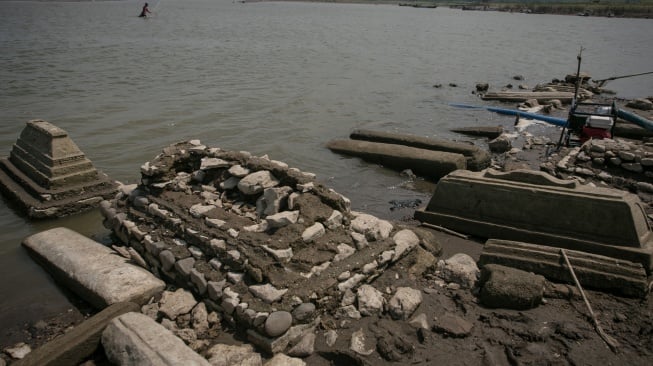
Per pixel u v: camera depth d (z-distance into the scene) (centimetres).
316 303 604
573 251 712
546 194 785
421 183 1215
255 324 566
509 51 4034
